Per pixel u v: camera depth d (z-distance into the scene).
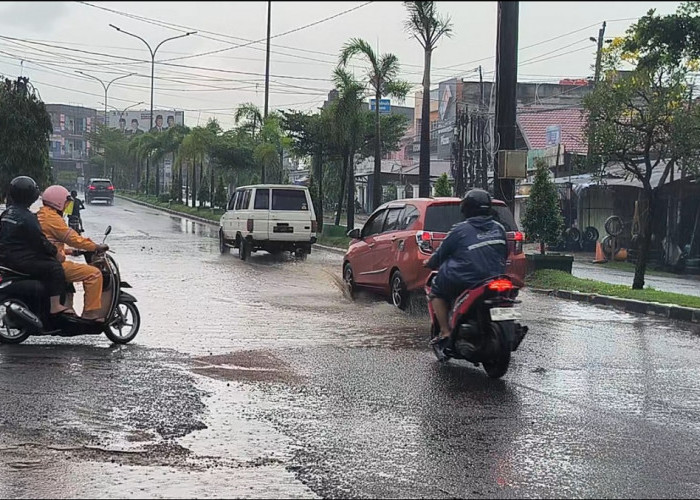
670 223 25.48
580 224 32.25
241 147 46.84
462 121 37.62
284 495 4.96
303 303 14.00
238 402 7.15
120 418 6.56
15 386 7.53
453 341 8.59
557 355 9.70
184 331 10.88
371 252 14.04
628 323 12.48
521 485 5.23
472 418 6.80
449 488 5.14
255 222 22.61
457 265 8.49
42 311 9.44
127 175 92.44
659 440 6.30
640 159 18.94
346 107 28.33
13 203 9.52
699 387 8.14
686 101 15.78
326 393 7.56
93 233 32.31
